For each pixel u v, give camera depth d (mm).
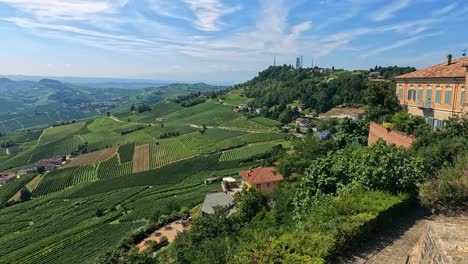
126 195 95062
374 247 10656
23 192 106562
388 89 39156
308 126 129625
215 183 92188
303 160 28312
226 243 12789
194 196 80000
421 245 8875
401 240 11070
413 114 38375
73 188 110250
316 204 14344
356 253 10305
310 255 9102
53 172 128000
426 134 22266
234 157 114562
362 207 12086
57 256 57094
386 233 11594
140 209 77688
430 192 13070
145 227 53594
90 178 119250
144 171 117250
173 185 98000
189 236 24141
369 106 39125
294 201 16656
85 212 85312
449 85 32438
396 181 13820
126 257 20344
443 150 17719
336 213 11914
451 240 7840
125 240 49312
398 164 14227
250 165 103188
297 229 11516
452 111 31875
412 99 39031
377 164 14500
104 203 90875
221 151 124062
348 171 15312
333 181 15305
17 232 77625
